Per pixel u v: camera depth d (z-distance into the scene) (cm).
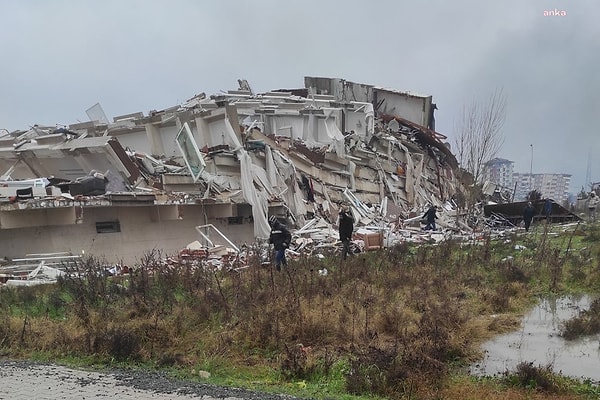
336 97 4053
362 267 1319
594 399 618
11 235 1541
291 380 695
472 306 1036
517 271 1273
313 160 2784
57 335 859
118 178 1853
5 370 730
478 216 3036
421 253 1572
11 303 1088
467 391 631
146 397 614
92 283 1120
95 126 2586
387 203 3181
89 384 665
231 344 816
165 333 845
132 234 1811
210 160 2209
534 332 900
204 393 629
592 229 2095
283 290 1045
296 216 2458
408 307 997
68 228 1636
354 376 661
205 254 1692
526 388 652
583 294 1155
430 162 4162
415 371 668
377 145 3500
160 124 2536
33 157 2133
